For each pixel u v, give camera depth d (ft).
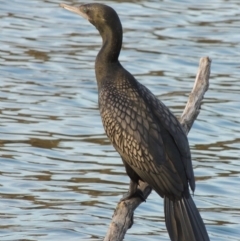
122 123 31.55
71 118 54.75
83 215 43.55
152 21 73.31
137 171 31.19
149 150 30.68
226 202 45.42
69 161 49.14
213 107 57.41
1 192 45.39
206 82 34.81
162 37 70.08
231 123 55.06
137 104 31.65
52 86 59.72
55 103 56.95
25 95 57.93
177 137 31.12
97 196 45.39
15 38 68.18
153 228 42.60
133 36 69.87
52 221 42.86
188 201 30.32
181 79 62.13
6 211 43.60
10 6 75.00
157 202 45.14
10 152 49.78
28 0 76.74
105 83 32.81
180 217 29.96
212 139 52.70
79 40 69.00
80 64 63.87
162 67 64.23
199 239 29.48
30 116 54.70
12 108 55.77
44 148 50.52
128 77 32.78
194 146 51.75
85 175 47.60
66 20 73.05
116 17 33.27
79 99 57.72
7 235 41.42
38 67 62.75
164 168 30.40
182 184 30.30
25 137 51.78
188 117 33.99
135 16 74.13
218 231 42.70
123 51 66.69
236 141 52.49
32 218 43.14
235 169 48.91
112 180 47.11
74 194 45.47
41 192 45.62
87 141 51.78
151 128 31.04
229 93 60.03
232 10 77.51
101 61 33.24
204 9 77.30
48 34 69.62
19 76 61.11
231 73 63.98
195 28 72.33
